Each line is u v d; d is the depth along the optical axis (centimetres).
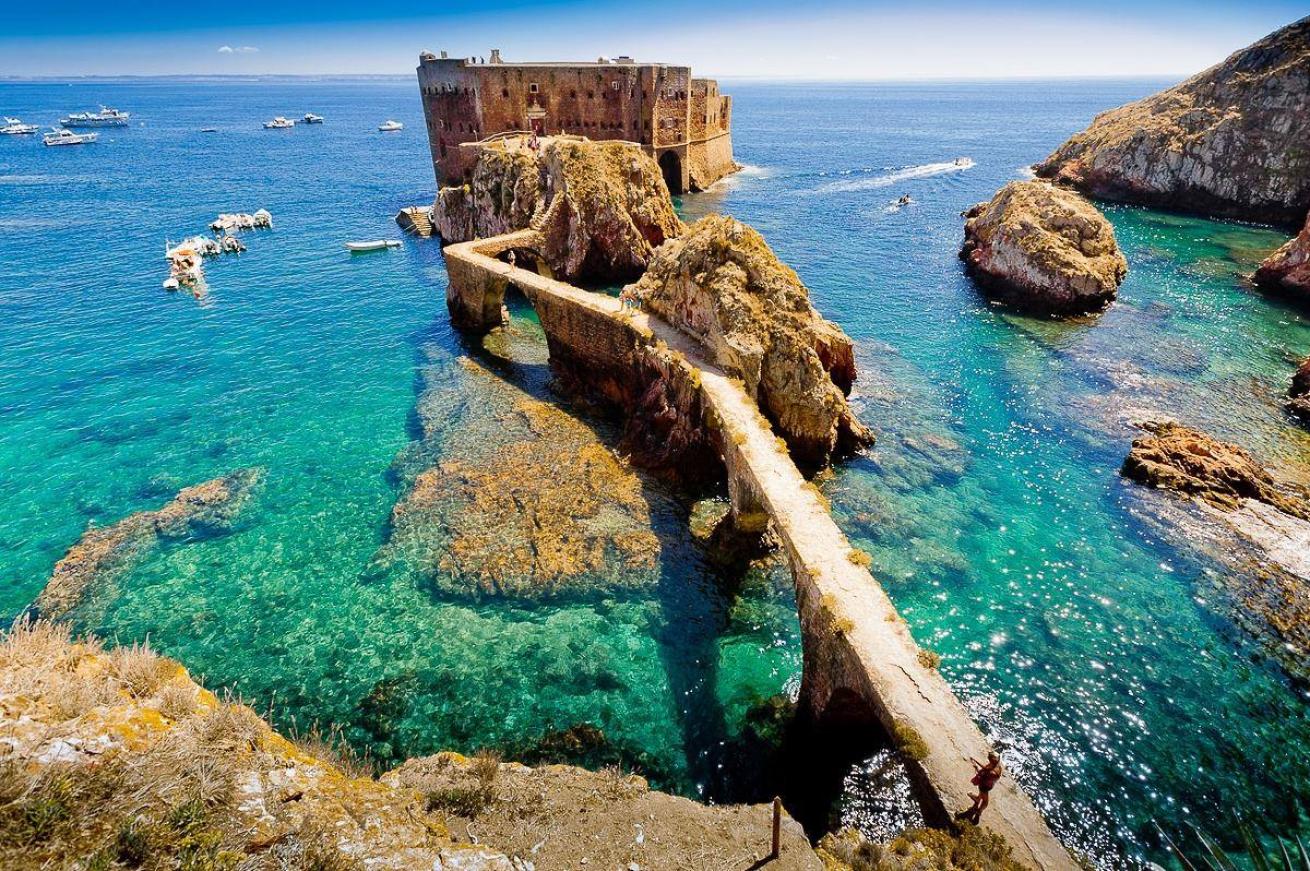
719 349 3141
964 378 3934
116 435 3466
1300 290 4934
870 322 4812
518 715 1952
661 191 6438
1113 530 2653
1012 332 4597
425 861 766
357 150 15688
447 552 2538
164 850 634
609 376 3728
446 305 5378
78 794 643
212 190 10112
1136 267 5919
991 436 3334
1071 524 2706
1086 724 1917
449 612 2308
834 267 6091
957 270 5988
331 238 7431
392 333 4838
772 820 1323
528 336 4756
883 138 16950
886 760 1788
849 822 1656
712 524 2720
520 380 4028
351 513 2825
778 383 3012
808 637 1875
